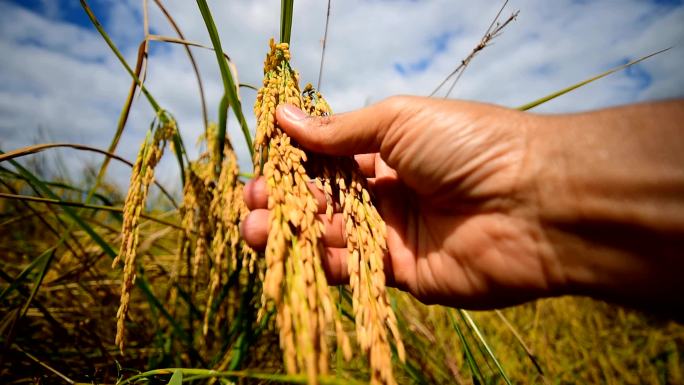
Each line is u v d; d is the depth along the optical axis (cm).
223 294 23
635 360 33
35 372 20
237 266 25
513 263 18
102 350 23
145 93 22
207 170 26
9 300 26
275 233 13
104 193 46
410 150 18
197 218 25
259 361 26
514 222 17
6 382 20
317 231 14
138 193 19
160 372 16
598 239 15
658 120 14
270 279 11
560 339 36
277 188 14
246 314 23
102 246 21
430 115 17
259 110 18
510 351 33
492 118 17
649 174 14
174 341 26
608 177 15
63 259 34
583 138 15
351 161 18
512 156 17
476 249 19
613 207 14
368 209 16
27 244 36
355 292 14
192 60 26
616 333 37
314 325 11
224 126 24
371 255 14
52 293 29
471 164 17
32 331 25
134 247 18
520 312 41
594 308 43
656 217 14
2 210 38
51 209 24
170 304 27
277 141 17
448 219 20
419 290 22
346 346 11
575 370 31
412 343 31
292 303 11
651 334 36
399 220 22
